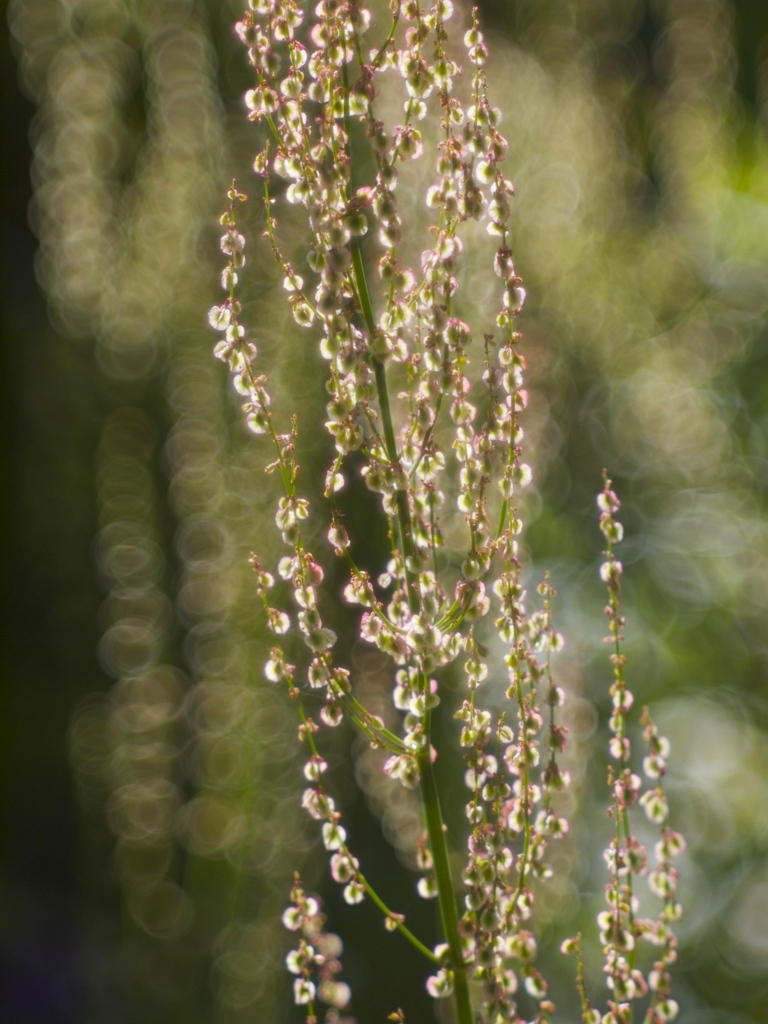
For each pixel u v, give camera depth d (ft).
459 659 3.92
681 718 5.20
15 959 5.92
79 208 5.15
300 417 4.27
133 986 4.58
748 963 4.45
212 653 4.45
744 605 5.40
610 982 2.27
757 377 5.75
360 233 2.23
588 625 5.24
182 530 4.57
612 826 4.50
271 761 4.45
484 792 2.25
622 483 5.64
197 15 5.32
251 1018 4.18
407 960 4.58
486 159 2.24
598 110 5.81
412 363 2.25
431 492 2.24
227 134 5.18
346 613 4.36
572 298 5.28
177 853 5.04
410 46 2.24
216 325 2.25
